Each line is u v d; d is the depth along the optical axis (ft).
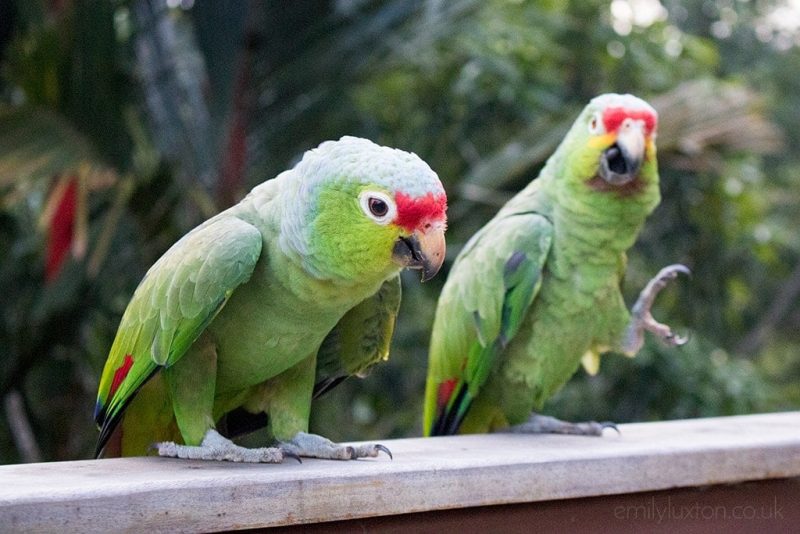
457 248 16.30
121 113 13.07
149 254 14.08
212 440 5.89
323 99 15.02
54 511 4.53
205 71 14.44
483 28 18.35
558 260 7.91
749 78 30.71
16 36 14.64
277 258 5.87
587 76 21.35
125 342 6.17
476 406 8.51
